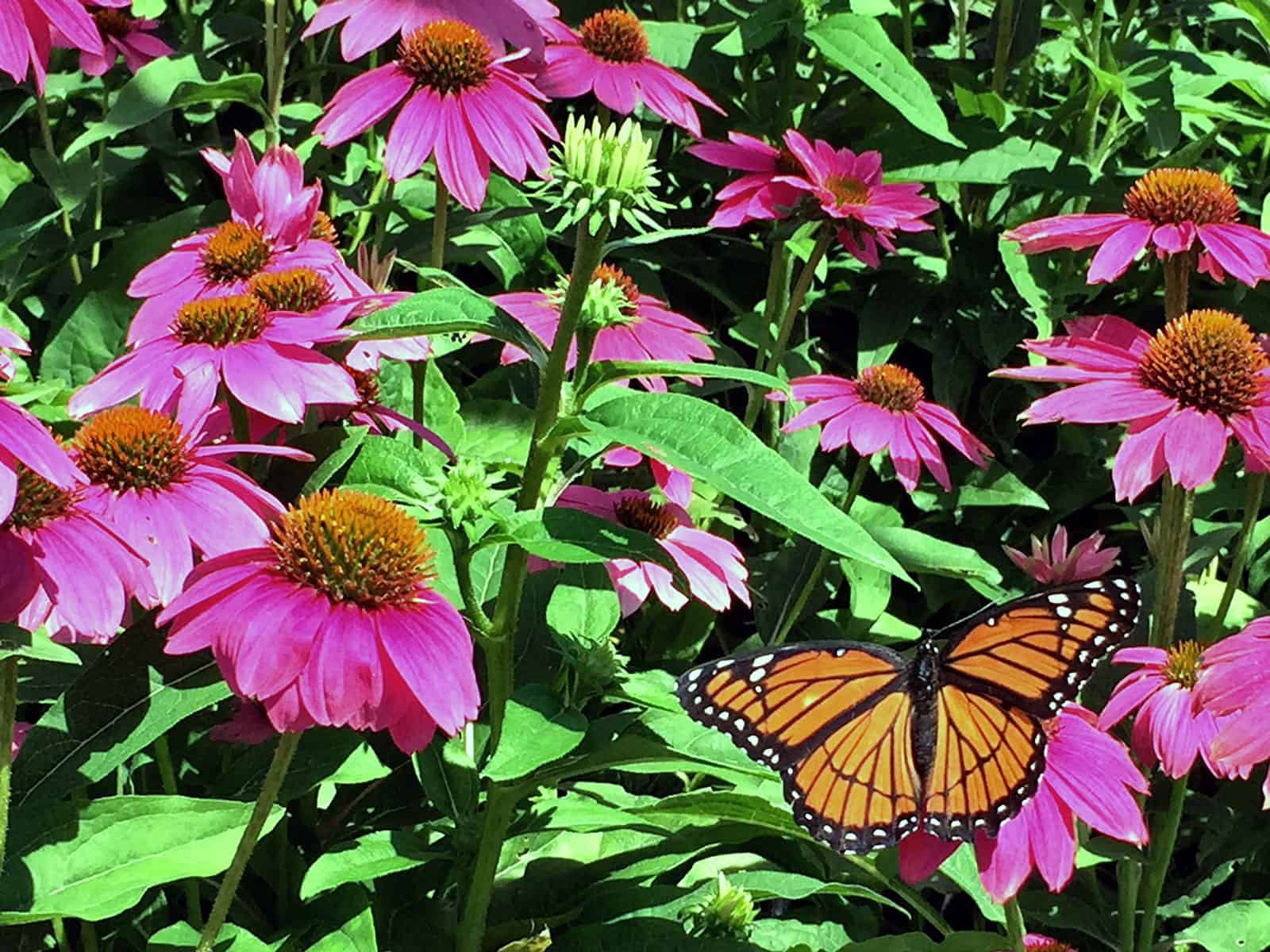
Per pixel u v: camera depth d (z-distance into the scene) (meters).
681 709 0.36
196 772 0.38
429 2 0.45
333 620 0.29
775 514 0.29
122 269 0.45
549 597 0.41
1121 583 0.33
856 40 0.50
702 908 0.39
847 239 0.48
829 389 0.47
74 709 0.32
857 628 0.50
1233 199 0.44
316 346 0.36
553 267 0.50
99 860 0.31
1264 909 0.42
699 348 0.45
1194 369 0.39
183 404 0.33
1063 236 0.44
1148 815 0.43
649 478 0.49
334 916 0.35
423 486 0.31
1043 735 0.33
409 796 0.40
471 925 0.36
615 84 0.49
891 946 0.38
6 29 0.36
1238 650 0.36
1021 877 0.33
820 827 0.33
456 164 0.43
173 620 0.30
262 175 0.38
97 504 0.31
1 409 0.27
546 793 0.39
